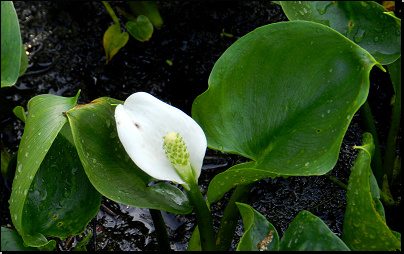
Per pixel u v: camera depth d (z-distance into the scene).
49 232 0.43
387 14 0.48
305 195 0.53
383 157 0.55
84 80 0.62
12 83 0.47
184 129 0.41
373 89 0.59
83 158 0.41
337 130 0.41
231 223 0.46
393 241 0.41
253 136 0.43
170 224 0.52
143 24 0.61
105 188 0.41
